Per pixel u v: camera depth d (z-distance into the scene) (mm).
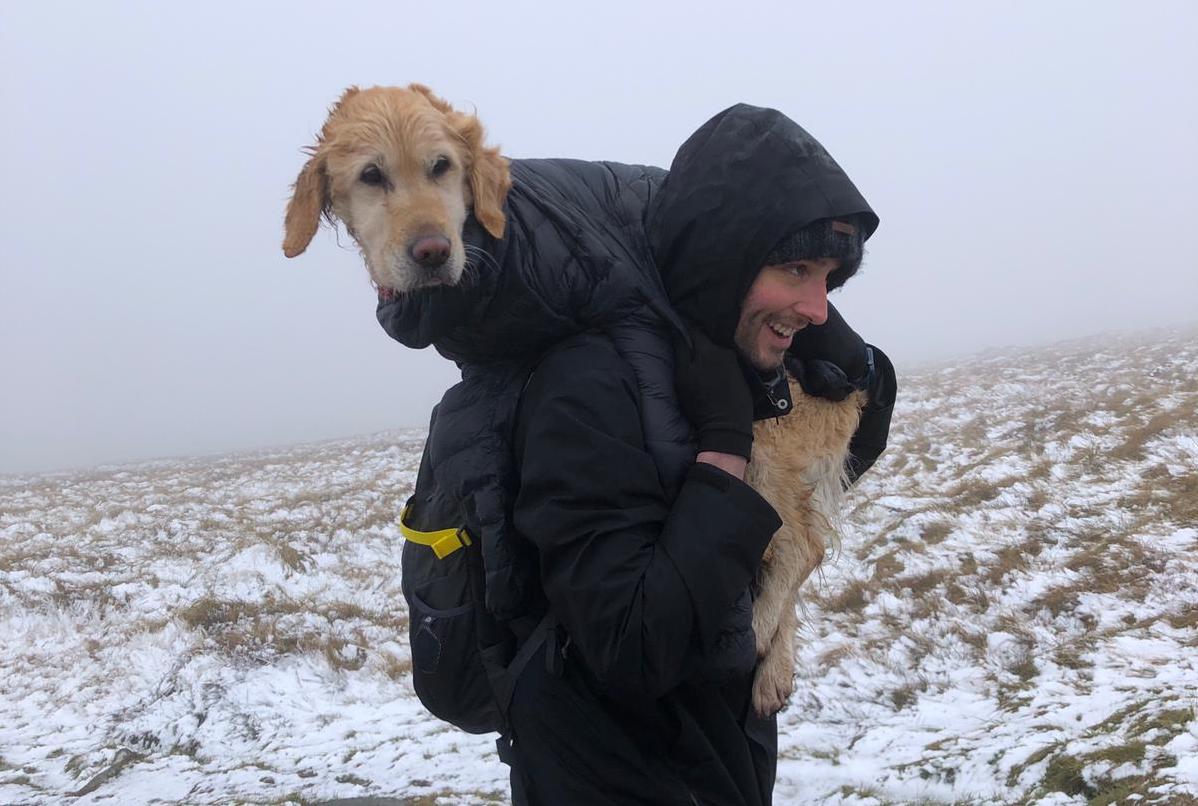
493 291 1861
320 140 2477
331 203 2447
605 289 1905
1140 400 13297
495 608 1959
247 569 10797
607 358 1905
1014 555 8133
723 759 2043
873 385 2762
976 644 6793
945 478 11648
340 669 8242
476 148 2199
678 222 1950
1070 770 4477
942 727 5699
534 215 1915
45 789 6332
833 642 7250
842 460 2838
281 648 8492
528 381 1991
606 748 1927
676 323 1938
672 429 1916
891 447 14258
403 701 7562
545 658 1946
